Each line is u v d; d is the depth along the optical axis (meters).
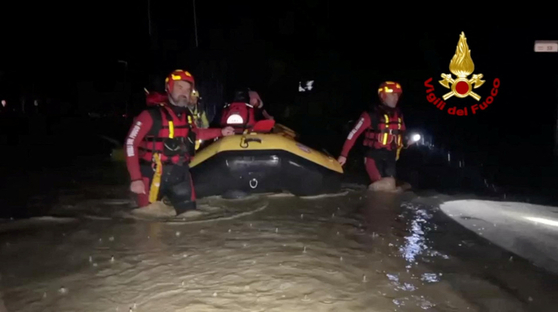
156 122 5.58
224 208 6.06
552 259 4.38
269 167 6.47
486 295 3.62
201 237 4.88
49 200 6.46
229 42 22.89
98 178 8.17
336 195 6.85
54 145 13.34
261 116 7.84
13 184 7.59
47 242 4.69
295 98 22.19
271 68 22.61
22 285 3.70
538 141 14.47
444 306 3.43
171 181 5.72
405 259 4.32
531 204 6.61
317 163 6.64
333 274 3.94
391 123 7.23
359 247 4.62
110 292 3.58
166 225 5.30
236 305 3.38
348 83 21.64
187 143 5.81
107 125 21.72
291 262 4.19
